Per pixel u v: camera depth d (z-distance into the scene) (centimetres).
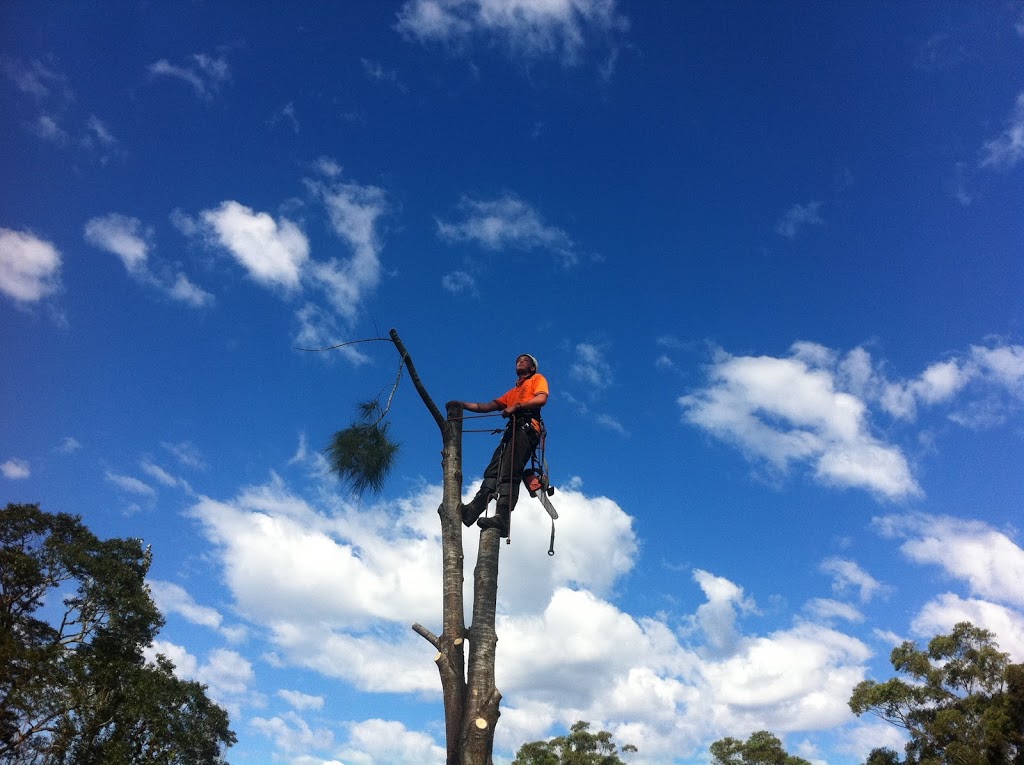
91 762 2338
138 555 2878
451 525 664
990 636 2752
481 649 600
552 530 711
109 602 2684
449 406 732
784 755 3428
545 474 721
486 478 707
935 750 2708
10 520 2648
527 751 3888
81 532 2805
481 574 639
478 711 572
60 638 2655
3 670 2283
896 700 2788
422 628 629
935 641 2792
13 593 2555
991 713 2544
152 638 2756
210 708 2742
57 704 2355
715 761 3525
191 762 2581
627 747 3806
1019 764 2502
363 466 728
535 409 724
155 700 2531
